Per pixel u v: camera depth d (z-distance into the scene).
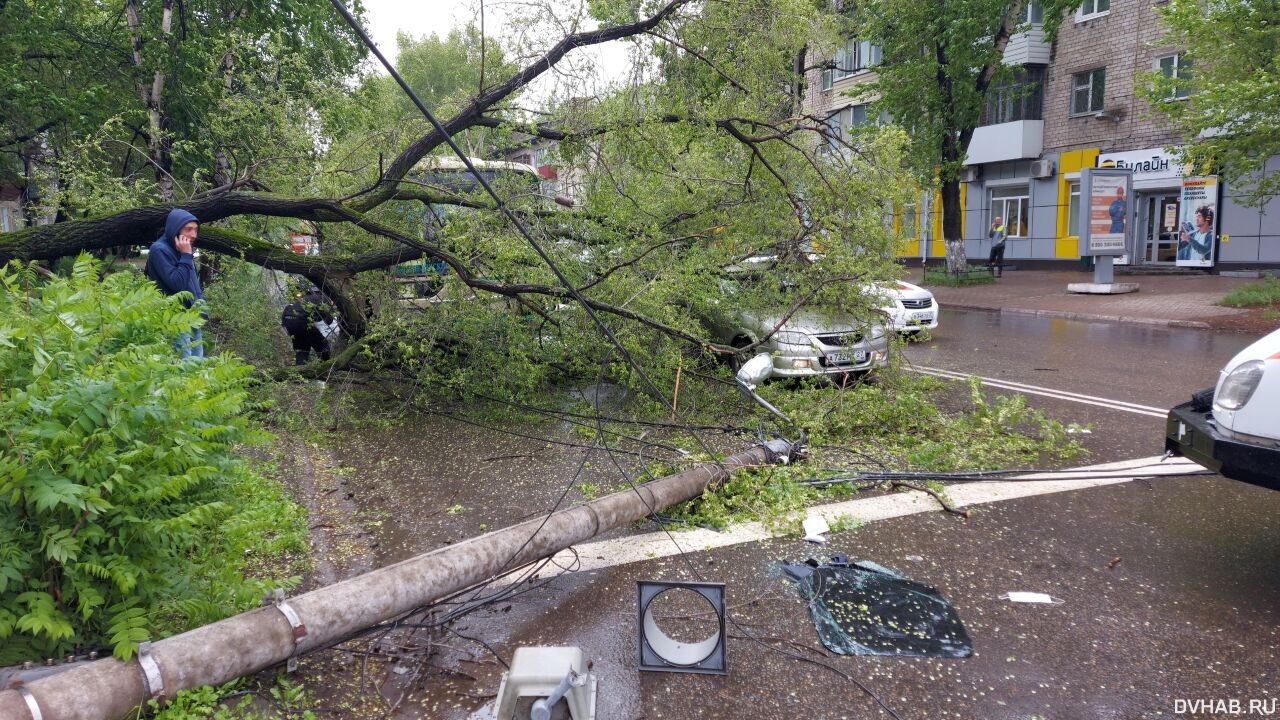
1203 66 17.05
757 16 7.31
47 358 3.05
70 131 15.16
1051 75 25.69
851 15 13.17
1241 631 3.62
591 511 4.38
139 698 2.66
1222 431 4.08
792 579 4.21
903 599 3.96
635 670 3.38
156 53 13.91
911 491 5.58
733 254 7.87
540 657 2.67
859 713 3.08
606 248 7.77
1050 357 11.30
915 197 7.91
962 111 20.78
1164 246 23.66
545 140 7.84
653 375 7.46
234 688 3.12
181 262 6.46
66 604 2.93
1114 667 3.36
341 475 6.25
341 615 3.19
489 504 5.49
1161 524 4.91
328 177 8.30
